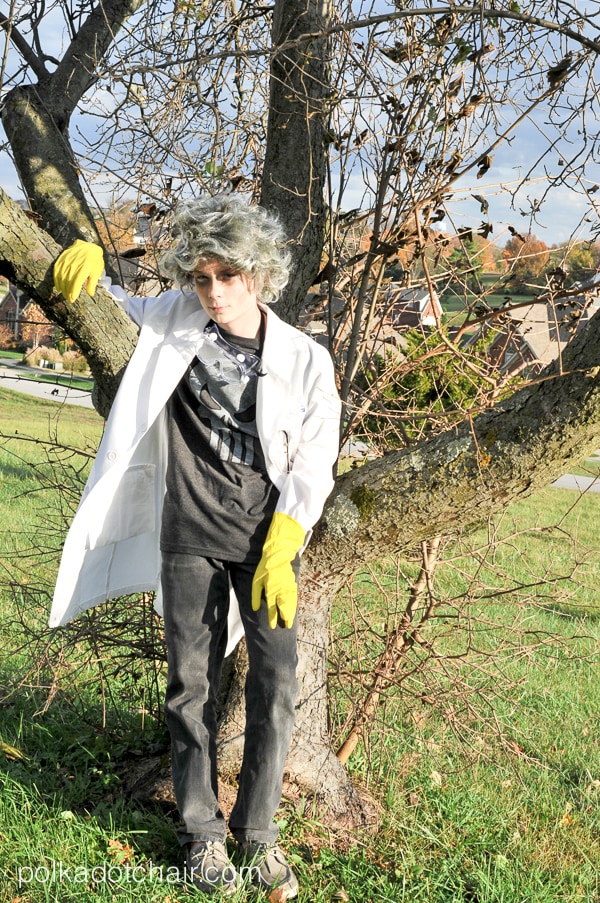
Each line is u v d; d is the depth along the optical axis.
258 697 2.40
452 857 2.79
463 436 2.51
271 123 3.05
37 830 2.55
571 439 2.35
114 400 2.39
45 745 3.30
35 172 3.02
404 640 3.32
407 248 2.93
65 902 2.27
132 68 2.90
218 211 2.25
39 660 3.32
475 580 3.38
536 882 2.71
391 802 3.08
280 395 2.36
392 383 3.13
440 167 2.84
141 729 3.41
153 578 2.67
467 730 3.35
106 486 2.36
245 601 2.41
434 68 2.76
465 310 3.09
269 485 2.39
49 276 2.32
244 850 2.46
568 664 5.15
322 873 2.61
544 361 2.95
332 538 2.66
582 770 3.87
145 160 3.20
